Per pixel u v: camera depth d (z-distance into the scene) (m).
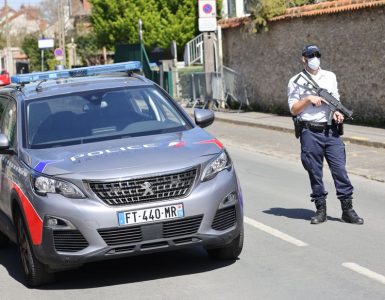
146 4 44.91
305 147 9.57
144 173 7.11
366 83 20.11
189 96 30.58
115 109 8.59
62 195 7.14
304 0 25.39
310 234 9.20
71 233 7.09
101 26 47.34
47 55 72.06
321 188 9.72
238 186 7.66
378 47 19.52
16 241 8.13
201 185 7.28
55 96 8.77
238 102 27.45
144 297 7.05
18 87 9.36
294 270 7.66
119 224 7.03
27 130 8.33
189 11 44.25
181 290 7.20
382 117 19.62
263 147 18.27
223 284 7.30
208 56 28.72
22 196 7.52
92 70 9.78
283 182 13.30
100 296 7.21
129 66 9.78
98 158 7.43
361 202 11.22
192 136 8.00
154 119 8.51
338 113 9.35
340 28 21.02
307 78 9.44
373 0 19.44
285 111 24.67
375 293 6.81
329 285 7.10
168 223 7.12
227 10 39.00
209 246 7.42
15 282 8.01
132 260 8.50
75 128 8.33
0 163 8.57
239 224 7.57
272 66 25.11
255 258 8.20
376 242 8.69
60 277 8.02
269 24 24.83
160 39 44.19
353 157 15.61
